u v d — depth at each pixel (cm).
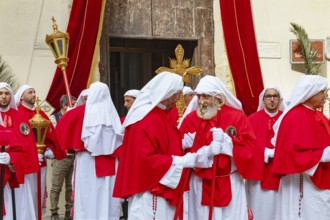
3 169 612
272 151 663
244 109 1123
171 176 500
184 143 578
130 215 515
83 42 1019
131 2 1122
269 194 668
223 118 570
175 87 518
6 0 1005
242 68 1120
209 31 1172
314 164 551
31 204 684
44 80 1014
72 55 1012
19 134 652
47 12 1026
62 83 998
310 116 576
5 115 655
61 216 970
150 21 1134
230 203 560
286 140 568
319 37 1191
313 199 568
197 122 587
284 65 1171
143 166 497
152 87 516
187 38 1157
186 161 505
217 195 555
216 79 569
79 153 768
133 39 1143
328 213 567
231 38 1124
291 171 561
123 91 1214
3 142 621
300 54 1162
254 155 561
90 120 753
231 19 1125
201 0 1170
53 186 912
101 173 757
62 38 914
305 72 1157
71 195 858
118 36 1109
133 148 505
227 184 559
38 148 741
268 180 666
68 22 1023
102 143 758
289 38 1176
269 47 1162
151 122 504
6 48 999
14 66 1000
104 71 1088
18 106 810
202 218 561
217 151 533
